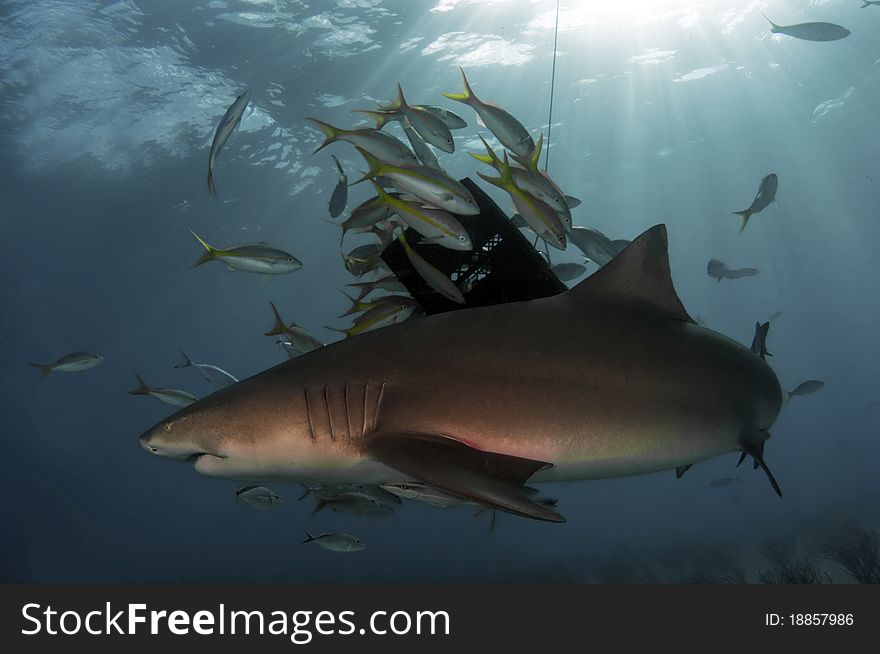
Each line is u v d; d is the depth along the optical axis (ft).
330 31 83.76
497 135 14.55
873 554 55.88
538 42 92.79
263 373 9.29
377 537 150.41
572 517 175.01
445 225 11.78
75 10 78.59
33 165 107.34
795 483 172.65
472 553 129.90
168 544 174.09
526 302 10.31
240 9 79.61
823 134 151.84
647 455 9.91
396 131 97.50
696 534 118.21
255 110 97.14
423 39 86.84
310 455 8.80
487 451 8.84
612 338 10.15
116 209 122.11
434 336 9.48
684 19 98.07
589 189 159.94
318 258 154.10
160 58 86.28
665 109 124.16
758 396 11.68
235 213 126.82
